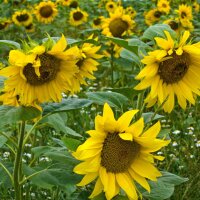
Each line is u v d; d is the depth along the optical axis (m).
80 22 5.11
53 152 1.67
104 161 1.56
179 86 1.81
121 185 1.57
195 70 1.80
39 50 1.50
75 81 1.81
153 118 1.85
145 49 1.92
